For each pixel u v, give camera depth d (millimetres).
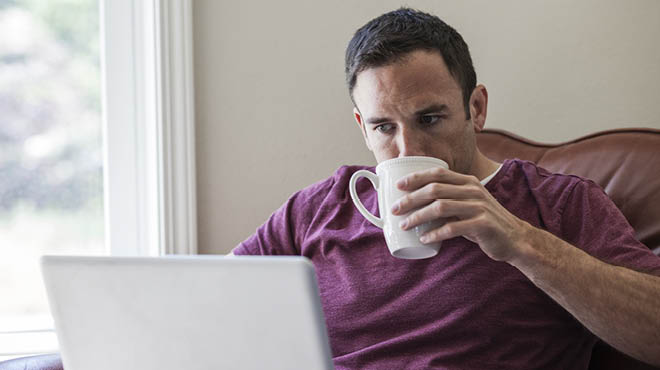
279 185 1795
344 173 1389
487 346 1162
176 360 818
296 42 1790
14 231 1906
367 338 1229
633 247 1121
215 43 1772
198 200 1772
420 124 1106
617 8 1808
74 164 1922
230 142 1780
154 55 1730
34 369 1170
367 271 1255
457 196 913
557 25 1811
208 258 778
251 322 775
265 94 1788
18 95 1906
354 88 1155
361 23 1795
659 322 997
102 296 828
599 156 1390
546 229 1194
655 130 1367
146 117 1831
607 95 1810
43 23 1911
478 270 1178
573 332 1208
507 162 1278
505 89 1816
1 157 1903
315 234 1348
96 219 1927
